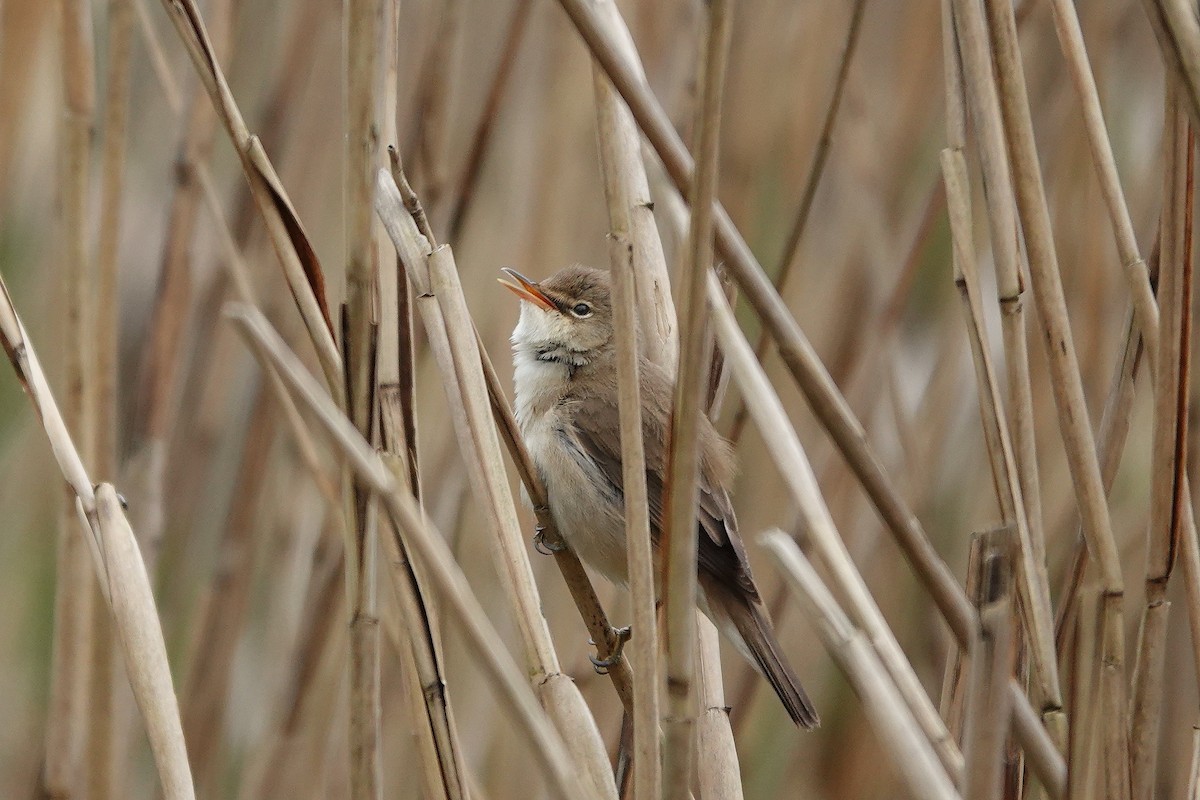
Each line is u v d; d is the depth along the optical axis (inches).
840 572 149.9
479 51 335.6
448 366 179.6
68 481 168.6
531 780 303.3
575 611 304.3
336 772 274.1
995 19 169.8
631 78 154.4
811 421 337.4
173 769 158.7
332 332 178.1
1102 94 305.7
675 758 139.9
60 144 231.3
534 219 326.3
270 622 301.3
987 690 140.6
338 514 255.4
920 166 343.0
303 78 310.2
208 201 265.0
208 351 309.6
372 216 168.9
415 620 171.6
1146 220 293.0
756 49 344.8
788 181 343.3
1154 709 175.8
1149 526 173.8
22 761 331.0
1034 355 312.3
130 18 238.1
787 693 243.4
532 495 222.4
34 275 350.6
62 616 225.9
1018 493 170.6
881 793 322.3
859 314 326.6
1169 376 167.6
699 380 134.6
